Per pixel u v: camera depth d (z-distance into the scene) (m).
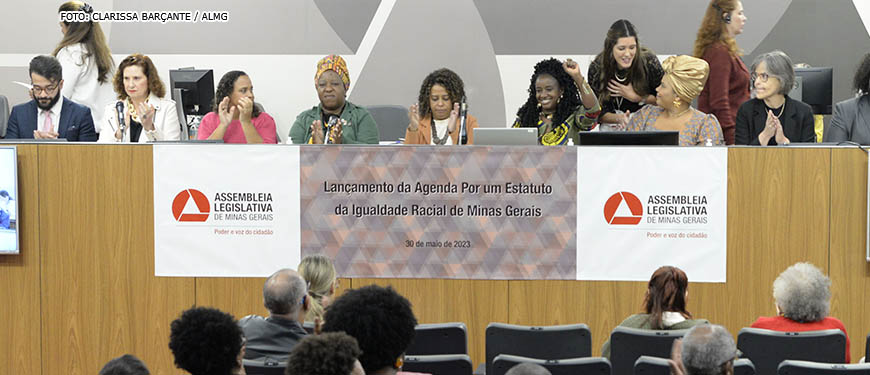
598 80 7.33
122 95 7.41
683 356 2.54
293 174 4.62
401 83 8.26
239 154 4.63
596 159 4.50
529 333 3.57
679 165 4.47
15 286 4.73
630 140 4.54
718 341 2.51
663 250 4.51
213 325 2.66
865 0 7.72
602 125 7.04
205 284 4.69
